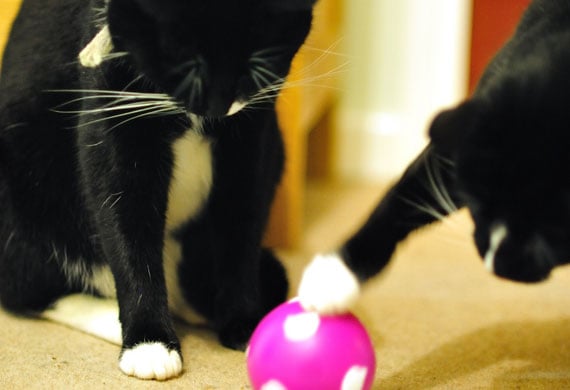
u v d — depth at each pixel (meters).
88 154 0.77
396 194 0.72
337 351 0.67
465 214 0.89
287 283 0.88
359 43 1.27
